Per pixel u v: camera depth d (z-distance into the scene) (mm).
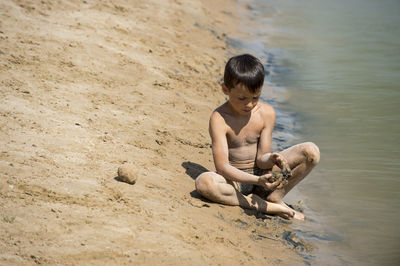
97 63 9898
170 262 4301
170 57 11867
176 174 6449
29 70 8594
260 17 19766
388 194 6867
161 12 15344
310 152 5887
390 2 23312
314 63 13883
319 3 23109
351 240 5727
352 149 8352
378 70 13055
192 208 5543
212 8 19328
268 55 14656
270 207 6078
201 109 9391
